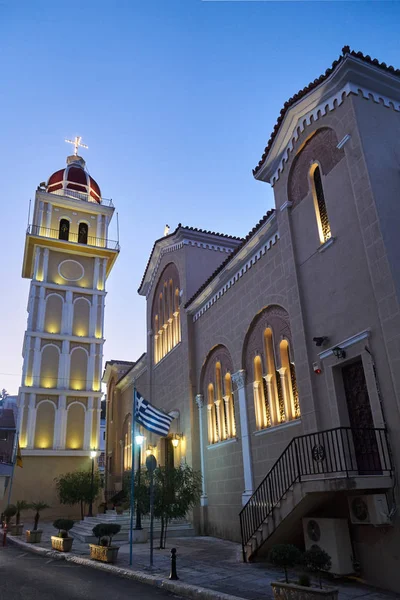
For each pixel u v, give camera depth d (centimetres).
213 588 932
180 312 2362
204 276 2408
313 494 1027
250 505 1353
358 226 1137
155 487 1570
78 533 1983
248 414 1656
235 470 1708
